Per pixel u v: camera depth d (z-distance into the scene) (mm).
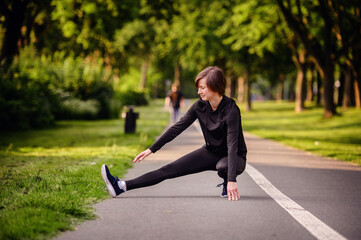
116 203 4820
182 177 6812
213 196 5301
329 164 9148
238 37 30766
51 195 4738
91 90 25797
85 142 12867
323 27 24688
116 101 28125
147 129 18047
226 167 4512
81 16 24953
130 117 15836
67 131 17203
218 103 4387
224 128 4410
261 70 38844
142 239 3473
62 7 24172
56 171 6773
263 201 5051
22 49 23266
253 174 7309
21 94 17531
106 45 35094
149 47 43094
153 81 70875
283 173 7570
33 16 23031
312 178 7109
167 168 4785
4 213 3963
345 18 23000
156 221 4051
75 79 25422
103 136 14953
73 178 5895
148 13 22719
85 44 30469
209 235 3613
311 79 44938
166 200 5023
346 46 24438
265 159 9703
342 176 7441
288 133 19062
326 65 25703
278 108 43000
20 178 6059
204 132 4582
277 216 4316
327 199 5344
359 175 7625
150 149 4582
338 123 23750
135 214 4316
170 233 3656
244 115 34875
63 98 24578
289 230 3807
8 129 17016
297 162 9320
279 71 39312
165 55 42875
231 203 4902
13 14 17188
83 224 3906
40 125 18719
